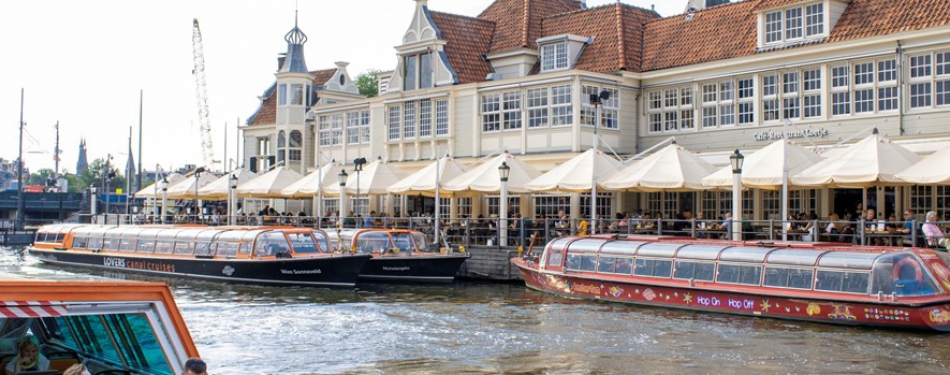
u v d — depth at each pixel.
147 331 8.80
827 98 29.08
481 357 15.69
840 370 14.40
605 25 36.47
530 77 34.50
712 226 25.94
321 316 20.39
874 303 17.84
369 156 41.84
